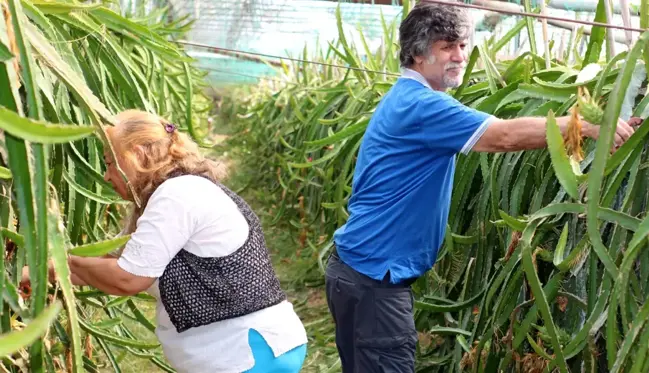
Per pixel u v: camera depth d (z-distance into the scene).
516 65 2.23
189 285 1.48
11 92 0.92
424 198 1.88
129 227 1.63
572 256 1.71
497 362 2.09
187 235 1.46
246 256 1.50
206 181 1.52
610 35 1.90
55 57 1.08
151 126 1.51
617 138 1.47
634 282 1.63
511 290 1.93
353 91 3.67
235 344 1.50
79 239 1.85
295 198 4.48
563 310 1.92
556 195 1.94
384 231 1.90
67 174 1.59
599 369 1.82
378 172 1.90
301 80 5.11
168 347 1.56
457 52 1.82
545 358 1.84
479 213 2.18
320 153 3.93
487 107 2.17
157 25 2.78
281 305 1.58
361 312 1.93
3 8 1.00
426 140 1.79
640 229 1.36
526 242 1.66
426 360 2.42
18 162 0.92
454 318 2.42
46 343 1.35
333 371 2.57
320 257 2.79
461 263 2.32
